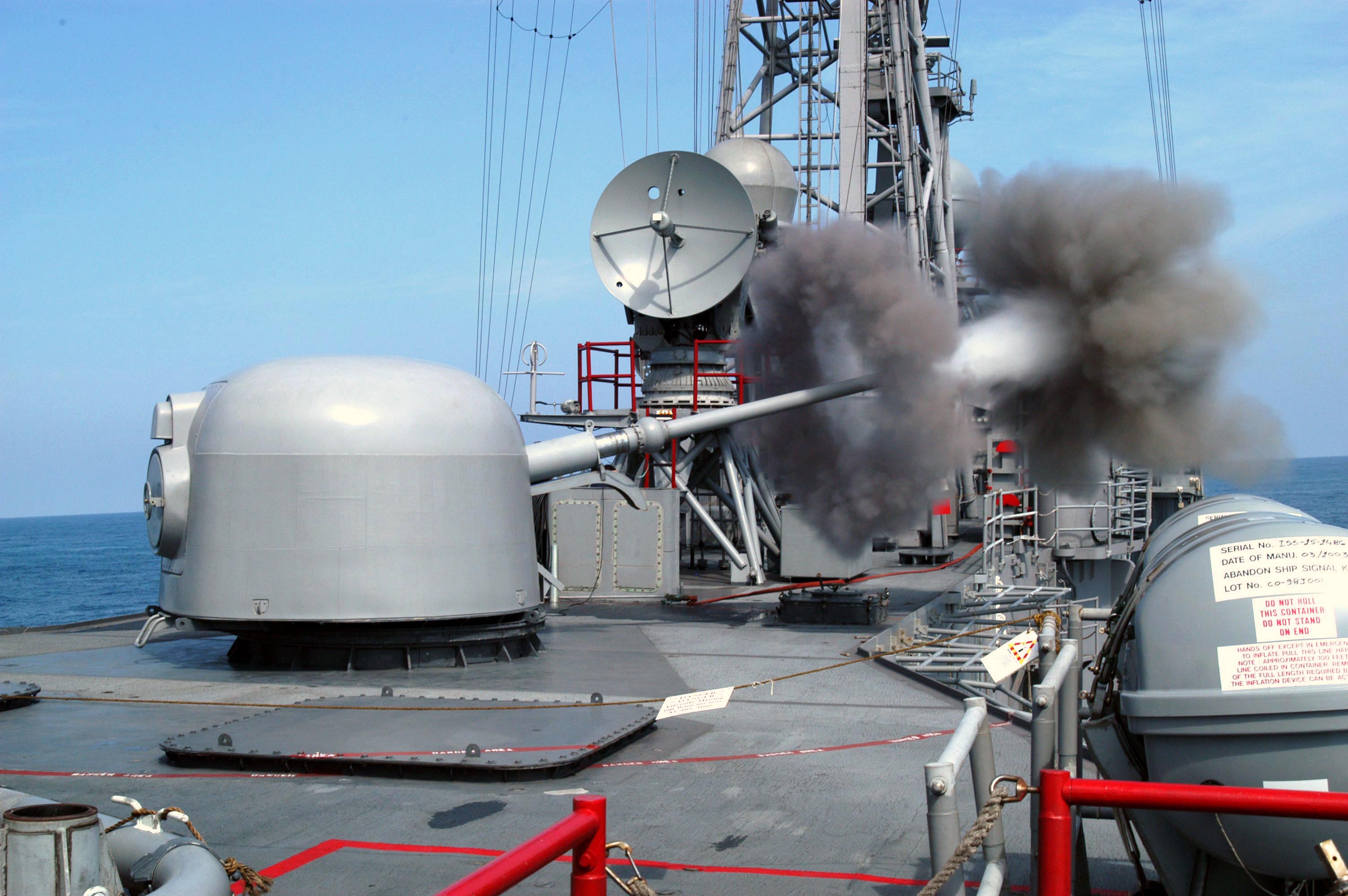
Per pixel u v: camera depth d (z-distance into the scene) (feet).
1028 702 33.88
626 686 33.99
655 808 21.90
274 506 35.88
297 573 35.65
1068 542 60.49
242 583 35.91
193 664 38.19
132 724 29.04
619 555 54.19
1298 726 12.66
